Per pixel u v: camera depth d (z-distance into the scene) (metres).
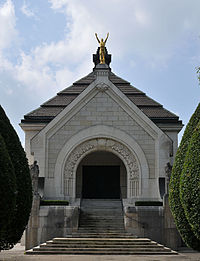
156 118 36.94
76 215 25.39
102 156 35.56
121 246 22.11
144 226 25.12
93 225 26.20
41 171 30.12
